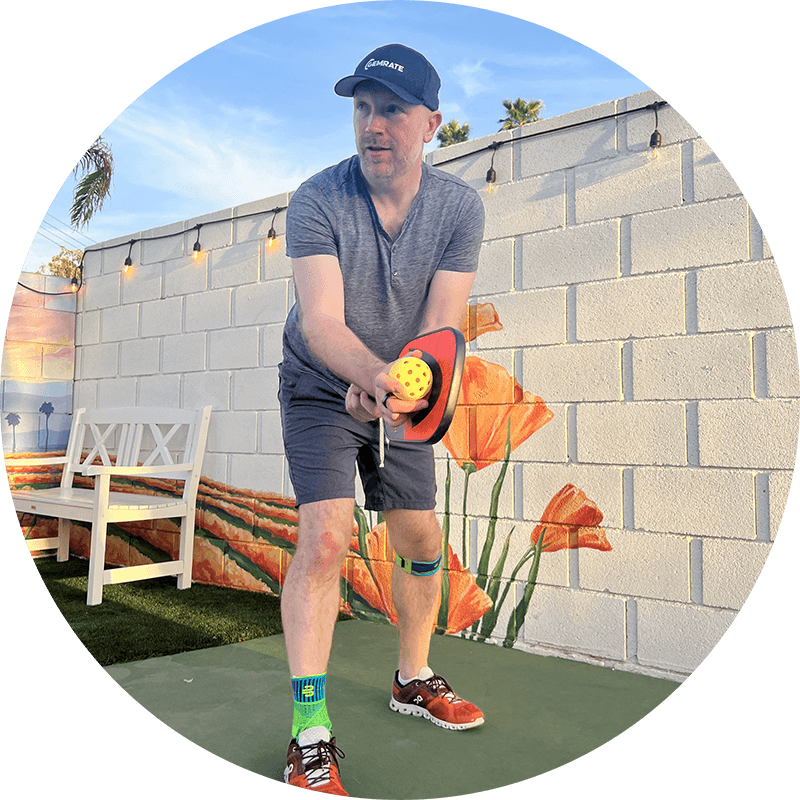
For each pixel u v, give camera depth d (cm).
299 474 151
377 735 166
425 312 173
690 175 208
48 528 391
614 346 222
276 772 148
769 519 193
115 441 378
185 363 346
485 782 143
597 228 226
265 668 213
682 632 206
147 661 219
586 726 172
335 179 160
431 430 118
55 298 396
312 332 142
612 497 221
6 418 375
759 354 196
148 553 358
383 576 272
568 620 228
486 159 251
